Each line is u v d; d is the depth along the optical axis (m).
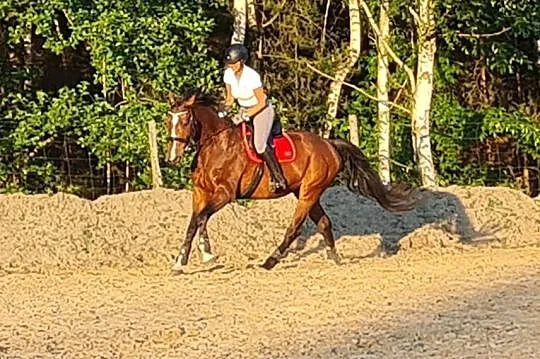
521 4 23.95
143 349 10.02
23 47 25.08
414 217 18.61
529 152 25.62
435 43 23.36
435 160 25.38
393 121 25.23
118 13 21.80
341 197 19.16
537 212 19.47
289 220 18.03
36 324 11.27
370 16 23.95
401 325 10.74
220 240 17.14
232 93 14.34
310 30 26.03
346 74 25.45
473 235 18.47
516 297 12.24
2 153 22.81
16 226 17.22
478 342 9.90
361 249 17.17
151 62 22.36
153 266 16.09
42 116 22.41
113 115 22.31
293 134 14.93
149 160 21.81
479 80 27.41
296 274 14.39
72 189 22.94
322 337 10.24
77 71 25.53
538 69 27.56
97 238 17.02
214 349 9.88
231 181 14.34
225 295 12.73
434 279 13.66
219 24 25.91
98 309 12.05
